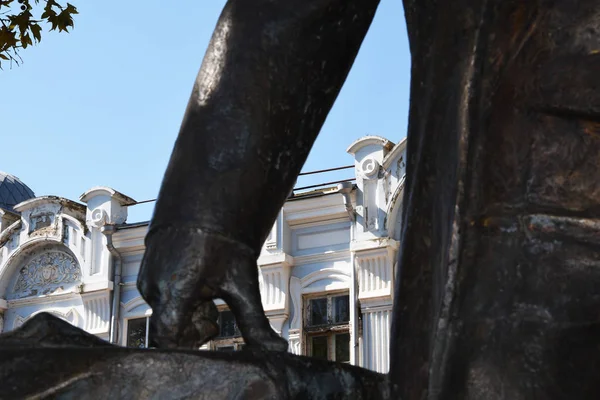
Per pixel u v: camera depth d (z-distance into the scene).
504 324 1.40
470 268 1.41
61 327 1.50
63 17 8.62
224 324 21.14
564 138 1.41
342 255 24.50
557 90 1.41
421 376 1.45
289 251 24.83
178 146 1.60
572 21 1.41
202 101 1.60
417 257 1.49
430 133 1.50
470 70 1.44
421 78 1.53
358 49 1.68
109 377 1.37
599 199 1.39
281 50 1.61
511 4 1.42
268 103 1.59
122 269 26.53
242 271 1.58
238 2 1.63
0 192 34.44
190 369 1.39
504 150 1.42
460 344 1.41
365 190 24.50
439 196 1.47
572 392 1.38
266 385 1.40
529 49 1.42
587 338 1.38
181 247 1.56
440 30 1.50
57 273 27.00
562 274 1.38
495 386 1.39
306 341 24.50
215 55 1.62
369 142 24.64
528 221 1.40
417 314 1.48
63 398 1.35
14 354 1.37
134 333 26.22
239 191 1.57
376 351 23.72
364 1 1.66
